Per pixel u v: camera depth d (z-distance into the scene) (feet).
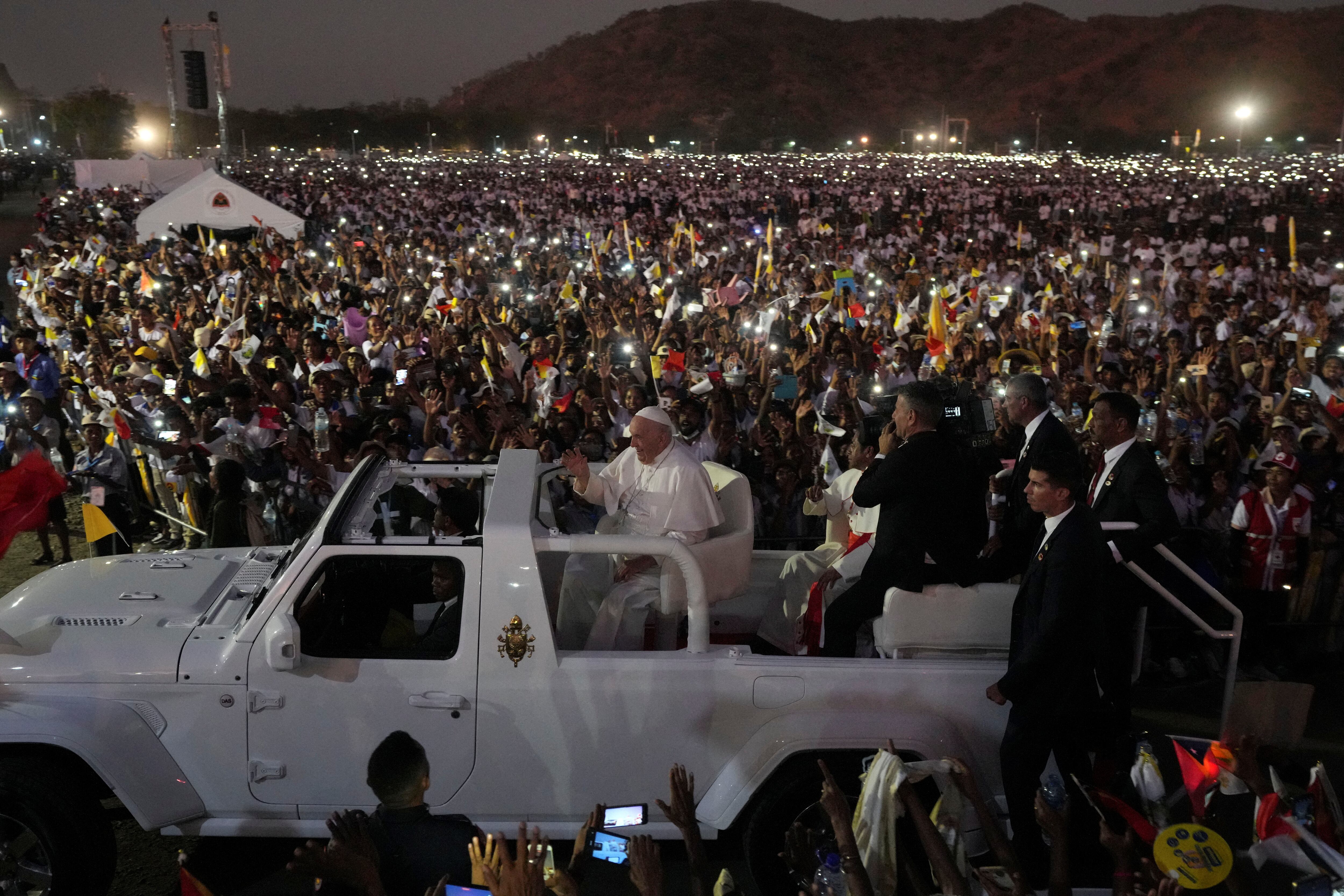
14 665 13.42
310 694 13.42
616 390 33.91
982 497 15.57
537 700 13.52
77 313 48.96
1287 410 29.35
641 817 11.27
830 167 353.31
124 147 415.64
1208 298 56.03
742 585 15.83
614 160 424.46
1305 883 9.91
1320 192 182.50
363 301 58.39
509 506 14.17
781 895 13.94
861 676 13.80
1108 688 13.73
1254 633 22.09
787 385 34.06
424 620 15.66
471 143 652.48
